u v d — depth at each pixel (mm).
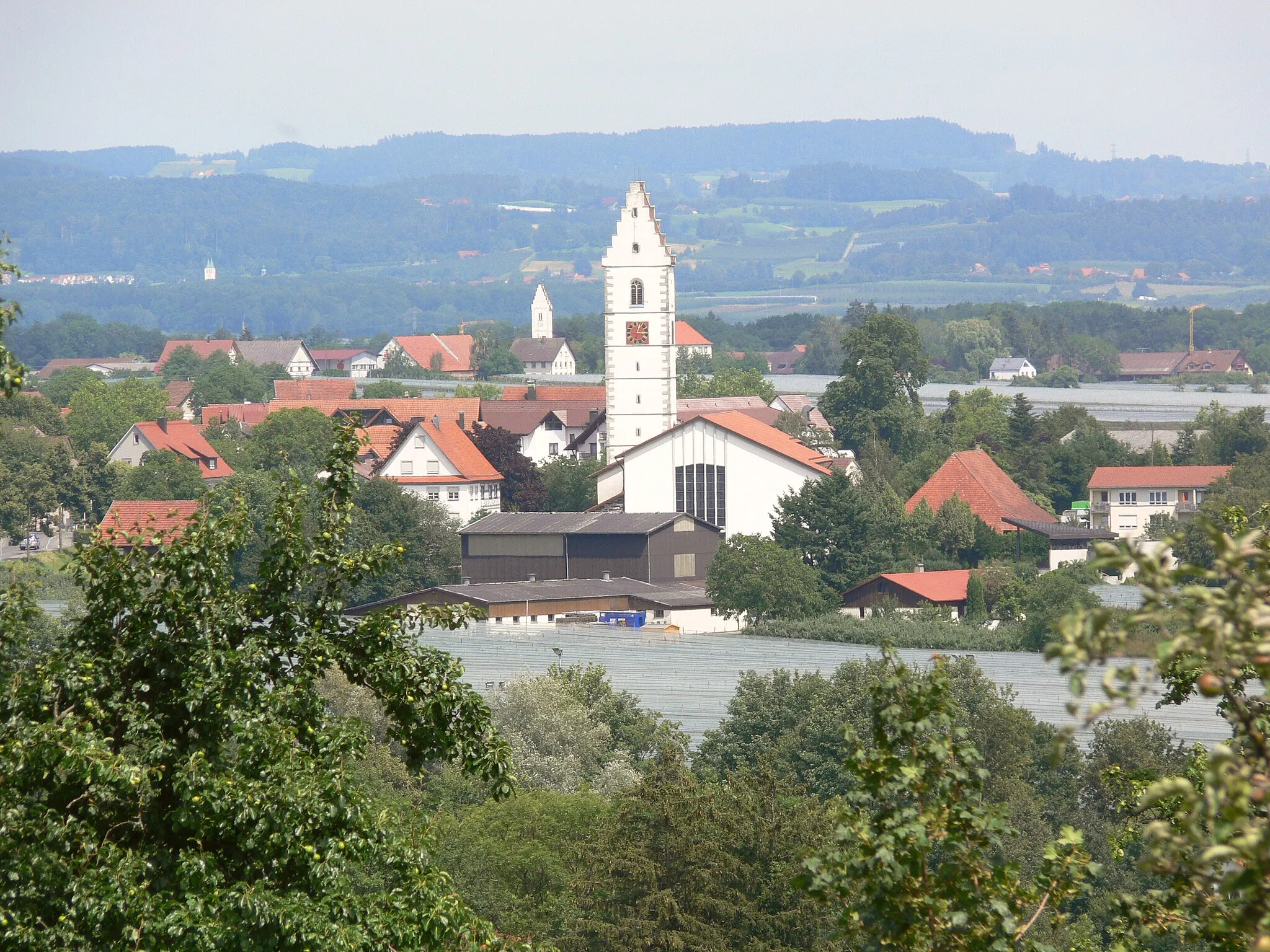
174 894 73062
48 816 71562
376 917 76938
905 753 59312
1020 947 57969
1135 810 82250
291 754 77500
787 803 161500
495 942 82750
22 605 81875
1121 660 43125
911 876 56719
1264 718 57938
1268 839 36719
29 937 68312
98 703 76438
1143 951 61281
